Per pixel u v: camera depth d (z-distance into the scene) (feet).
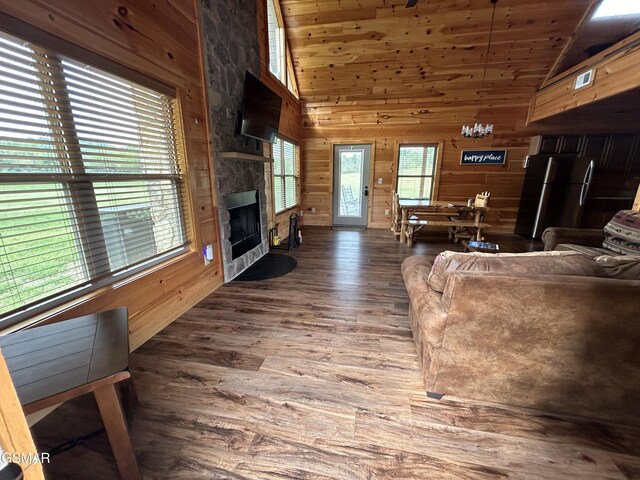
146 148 6.55
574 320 4.03
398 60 15.43
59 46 4.46
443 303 4.70
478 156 18.28
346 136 19.51
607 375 4.22
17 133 4.10
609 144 16.07
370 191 20.16
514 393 4.68
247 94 9.70
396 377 5.51
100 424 4.47
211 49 8.50
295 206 19.76
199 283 8.71
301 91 18.34
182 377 5.49
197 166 8.29
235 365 5.84
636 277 4.13
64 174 4.75
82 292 5.15
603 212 16.30
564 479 3.68
